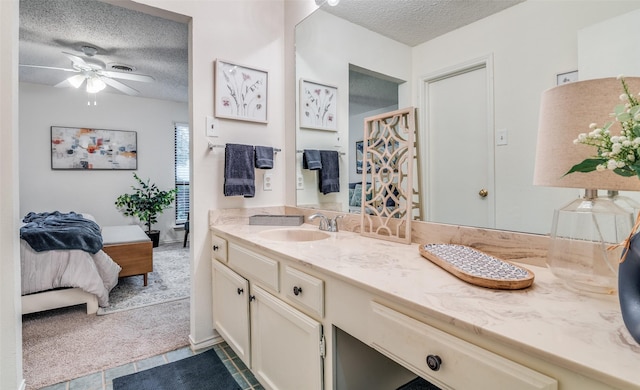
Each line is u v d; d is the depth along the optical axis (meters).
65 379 1.60
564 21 0.93
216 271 1.85
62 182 4.51
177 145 5.45
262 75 2.09
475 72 1.15
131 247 2.95
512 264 0.94
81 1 2.31
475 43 1.15
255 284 1.43
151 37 2.90
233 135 1.99
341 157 1.77
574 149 0.71
